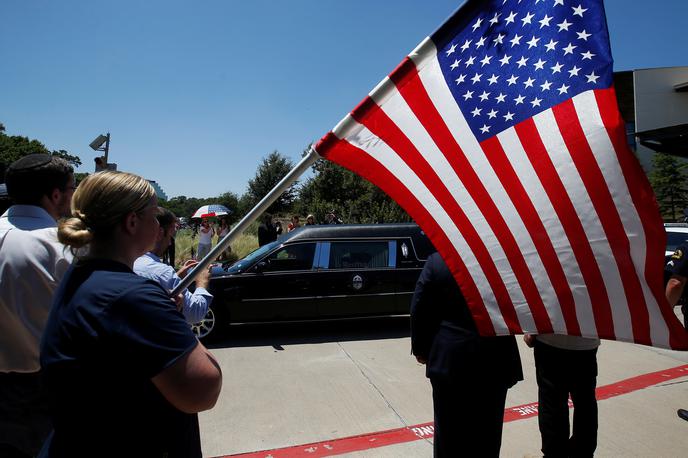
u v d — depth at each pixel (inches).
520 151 67.6
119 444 43.9
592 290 65.7
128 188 50.7
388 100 72.4
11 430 70.9
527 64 66.2
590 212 64.6
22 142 1599.4
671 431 136.9
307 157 73.3
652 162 722.8
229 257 542.9
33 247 70.4
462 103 70.2
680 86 770.2
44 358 45.8
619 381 179.8
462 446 88.4
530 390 171.6
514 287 70.2
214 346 233.9
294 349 228.1
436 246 73.9
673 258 113.4
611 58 61.6
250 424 147.8
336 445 134.1
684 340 62.1
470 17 69.6
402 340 243.3
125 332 43.3
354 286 253.0
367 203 770.8
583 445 101.2
